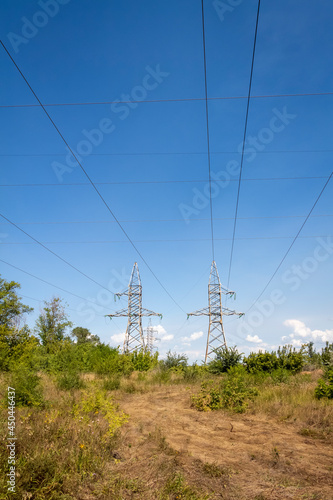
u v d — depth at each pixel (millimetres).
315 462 7000
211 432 9750
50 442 6941
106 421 9250
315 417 11203
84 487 5277
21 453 5879
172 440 8594
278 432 9773
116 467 6223
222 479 5875
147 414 12430
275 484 5695
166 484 5207
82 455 6246
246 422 11227
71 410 10031
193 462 6762
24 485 4918
